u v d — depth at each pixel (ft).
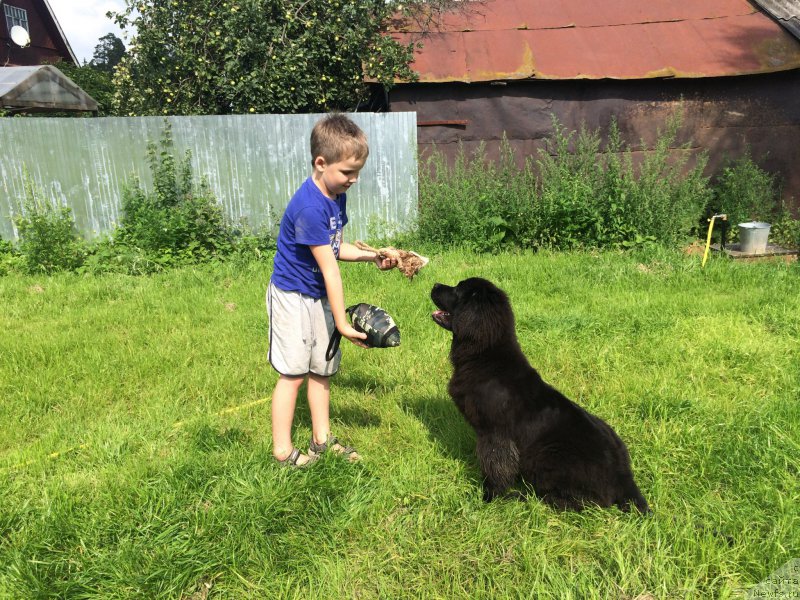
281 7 34.09
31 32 70.69
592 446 9.42
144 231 27.53
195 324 19.24
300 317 10.05
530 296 20.92
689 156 32.71
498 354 10.01
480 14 35.99
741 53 31.55
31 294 22.43
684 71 30.94
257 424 12.76
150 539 9.02
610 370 15.11
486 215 29.19
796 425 11.73
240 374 15.38
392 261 11.17
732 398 13.51
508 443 9.80
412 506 10.03
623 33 33.73
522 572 8.55
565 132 32.50
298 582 8.34
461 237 28.58
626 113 32.19
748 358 15.44
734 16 34.30
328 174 9.42
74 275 25.21
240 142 29.50
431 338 17.40
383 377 15.15
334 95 37.63
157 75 36.35
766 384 14.20
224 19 34.09
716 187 32.30
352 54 34.60
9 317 19.72
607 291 21.40
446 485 10.55
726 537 8.90
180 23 34.86
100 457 11.36
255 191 30.14
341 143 9.09
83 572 8.36
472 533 9.31
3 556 8.66
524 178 30.04
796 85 31.30
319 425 11.27
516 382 9.88
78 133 28.66
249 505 9.62
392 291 21.56
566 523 9.37
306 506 9.82
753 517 9.28
